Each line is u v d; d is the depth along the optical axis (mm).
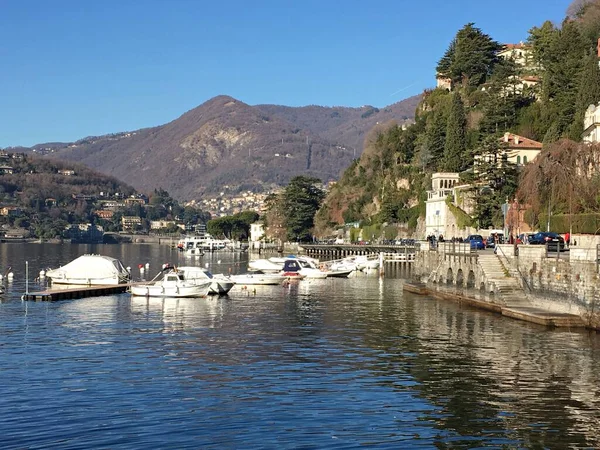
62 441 31578
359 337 57781
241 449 30672
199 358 49125
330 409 36406
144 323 66688
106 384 41438
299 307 80438
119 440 31734
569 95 168625
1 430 33000
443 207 173750
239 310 77562
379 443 31469
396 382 41906
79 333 60344
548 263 65250
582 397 38438
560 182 89875
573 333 57156
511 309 67125
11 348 53031
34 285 111750
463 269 83625
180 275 98125
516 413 35688
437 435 32469
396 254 167125
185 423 34094
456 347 52594
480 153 158125
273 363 47375
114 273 106938
